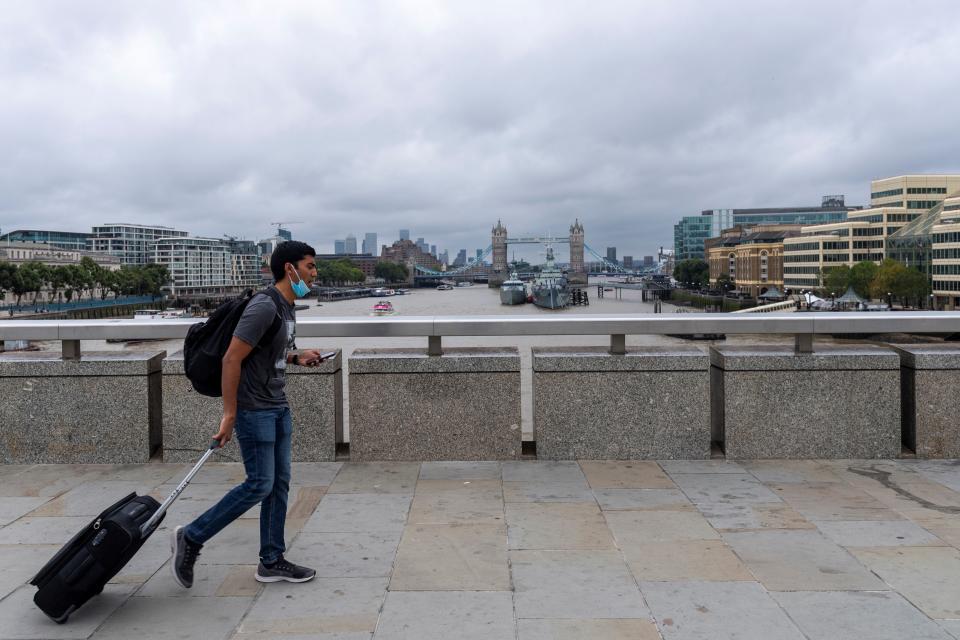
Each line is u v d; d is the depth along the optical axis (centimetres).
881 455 627
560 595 378
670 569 408
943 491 540
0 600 379
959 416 623
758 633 337
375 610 364
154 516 367
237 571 415
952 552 427
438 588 388
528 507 513
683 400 623
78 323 612
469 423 626
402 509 511
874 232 13975
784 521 481
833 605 363
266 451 390
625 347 651
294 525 483
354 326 607
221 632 344
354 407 628
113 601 379
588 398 624
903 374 648
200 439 628
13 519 496
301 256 405
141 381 627
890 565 410
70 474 602
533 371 627
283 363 404
